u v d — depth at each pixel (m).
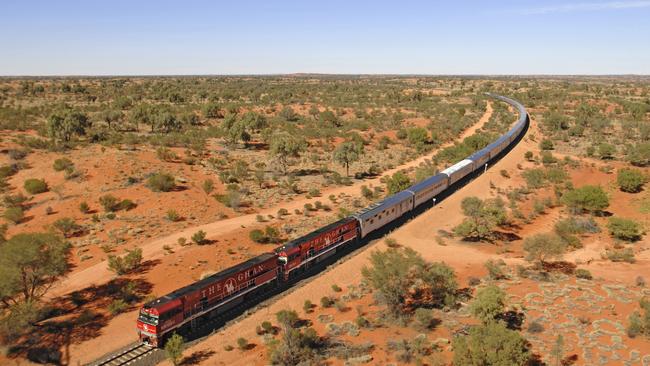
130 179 74.69
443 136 131.50
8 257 40.41
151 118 124.88
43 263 42.12
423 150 116.44
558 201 78.06
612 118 161.75
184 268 51.91
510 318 41.53
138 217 64.69
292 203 76.12
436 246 60.59
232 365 35.88
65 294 46.88
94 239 58.16
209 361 36.31
